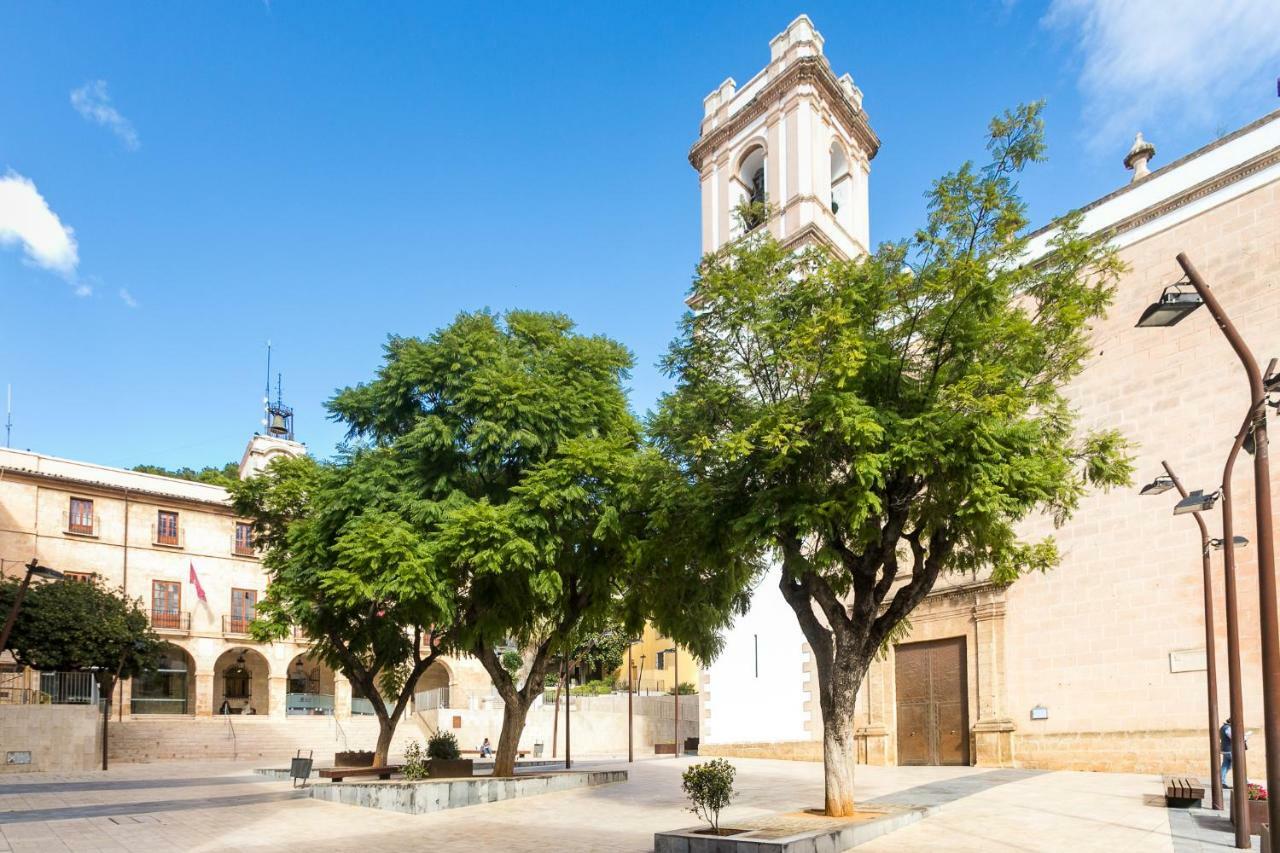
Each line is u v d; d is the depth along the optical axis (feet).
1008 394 39.01
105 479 140.46
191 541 145.38
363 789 56.75
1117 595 66.18
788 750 87.92
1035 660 70.13
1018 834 40.04
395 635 77.97
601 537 56.13
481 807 55.52
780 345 44.91
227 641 144.97
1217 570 61.16
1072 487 43.65
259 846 41.68
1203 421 63.57
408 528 56.18
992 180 43.27
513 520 54.65
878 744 80.28
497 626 61.93
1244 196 63.98
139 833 44.78
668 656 199.52
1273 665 25.32
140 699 135.64
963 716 75.31
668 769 84.48
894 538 45.01
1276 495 59.26
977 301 41.73
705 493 45.34
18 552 128.98
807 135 103.91
